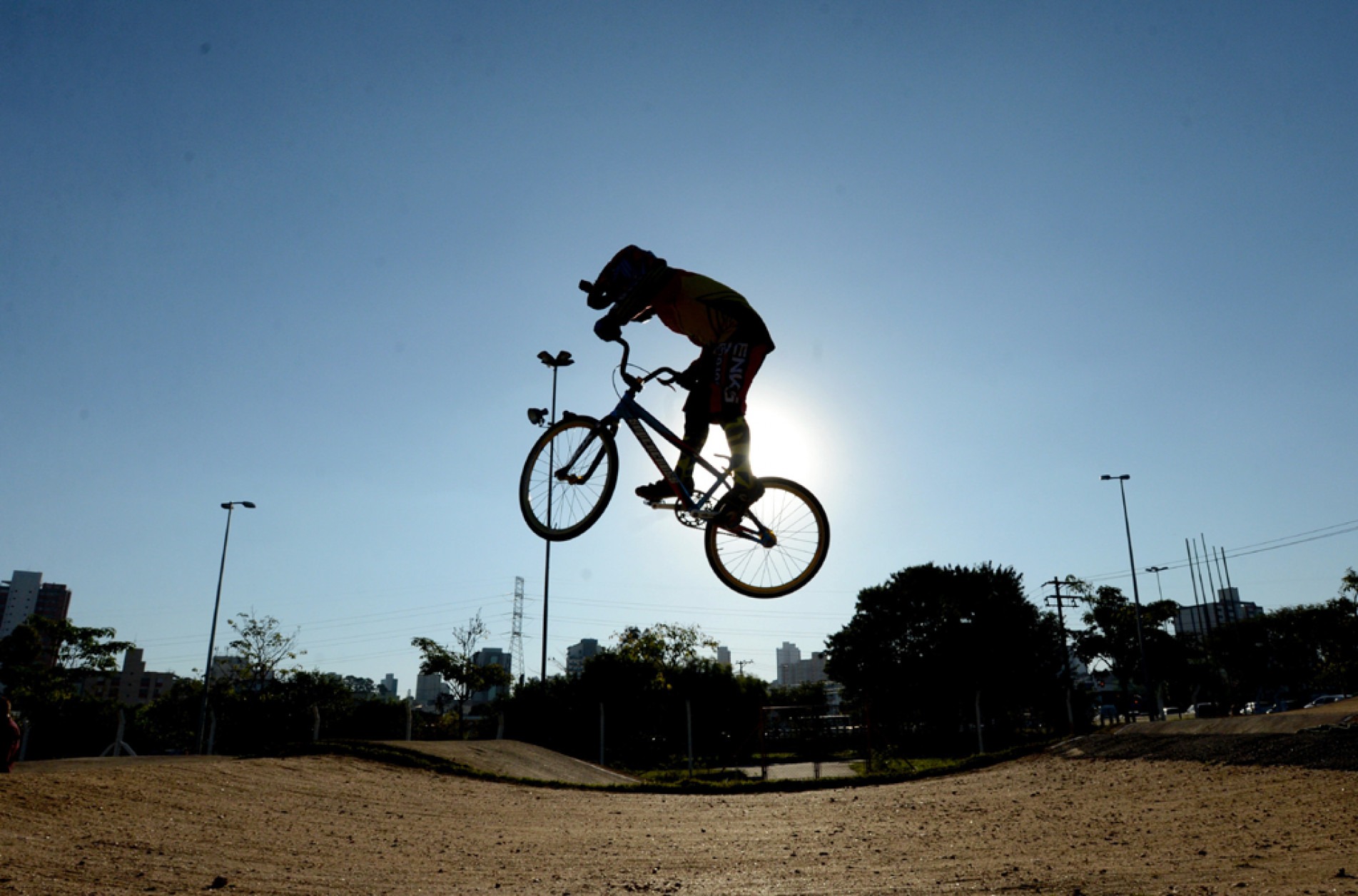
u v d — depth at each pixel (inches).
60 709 1711.4
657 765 1692.9
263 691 1656.0
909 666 2155.5
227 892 255.4
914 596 2251.5
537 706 1621.6
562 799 677.9
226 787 506.3
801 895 267.0
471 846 402.3
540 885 292.4
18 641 1590.8
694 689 2192.4
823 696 3070.9
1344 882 228.4
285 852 345.7
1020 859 326.3
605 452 277.9
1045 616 2255.2
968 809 534.9
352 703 2222.0
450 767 778.8
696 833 473.7
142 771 494.9
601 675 1851.6
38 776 423.8
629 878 311.3
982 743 1021.2
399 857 356.2
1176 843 338.0
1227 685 3221.0
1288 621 2790.4
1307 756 519.2
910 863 333.4
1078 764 737.0
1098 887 250.1
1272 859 282.7
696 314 261.3
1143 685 3051.2
